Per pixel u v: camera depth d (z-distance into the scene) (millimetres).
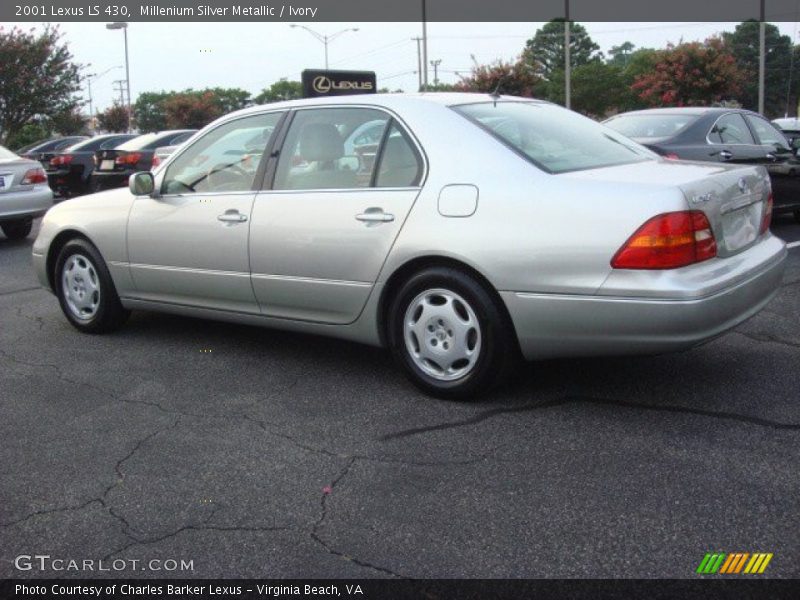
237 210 4836
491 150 4086
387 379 4641
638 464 3422
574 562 2746
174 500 3279
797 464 3365
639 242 3590
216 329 5871
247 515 3143
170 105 42969
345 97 4691
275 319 4848
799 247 8773
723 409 3973
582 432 3771
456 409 4125
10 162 10492
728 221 3979
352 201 4375
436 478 3383
